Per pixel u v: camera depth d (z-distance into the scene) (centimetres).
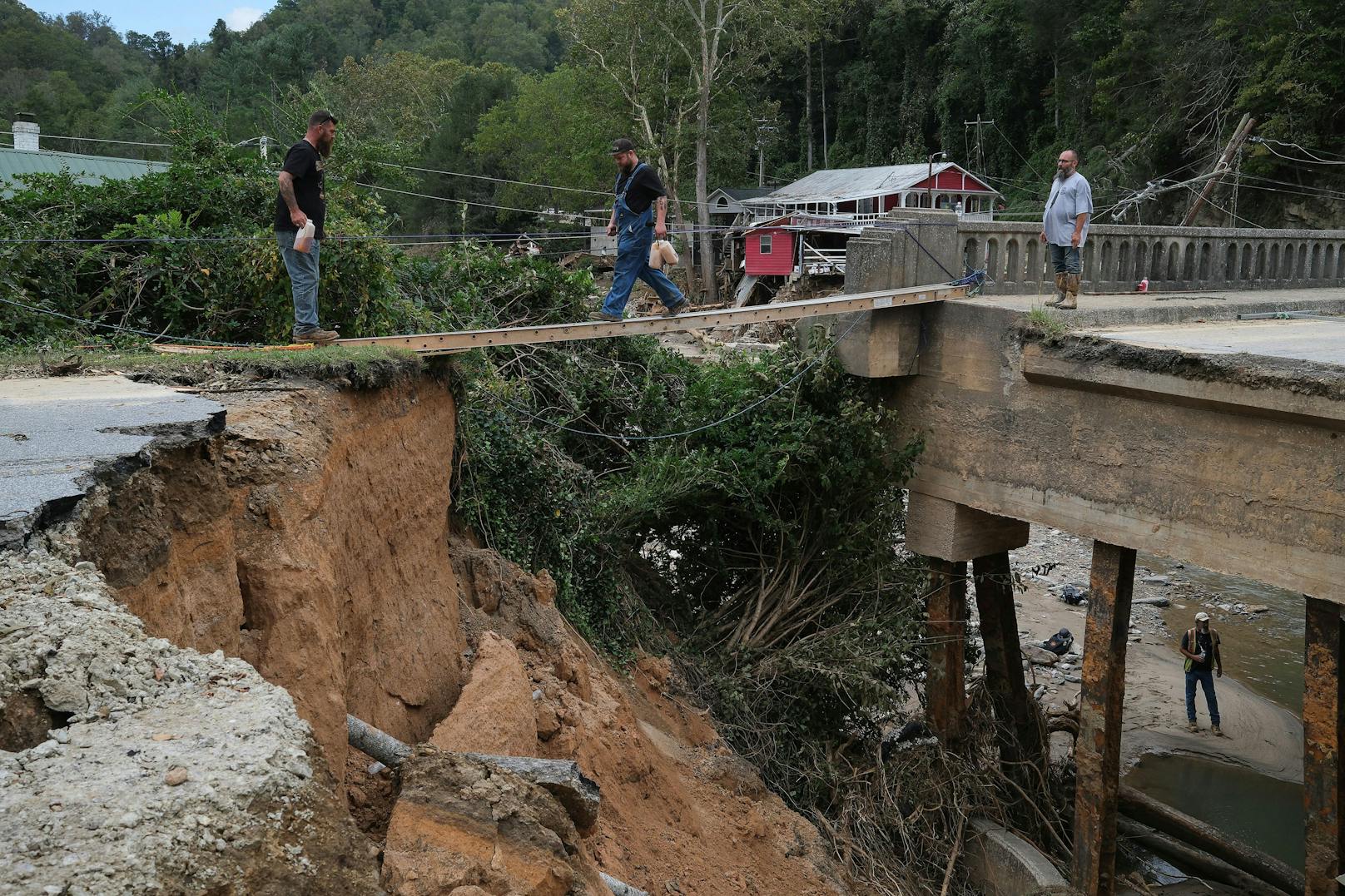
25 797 273
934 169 4644
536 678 909
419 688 751
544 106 5488
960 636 1421
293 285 925
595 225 4972
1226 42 3562
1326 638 988
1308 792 1006
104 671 336
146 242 1152
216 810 279
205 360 762
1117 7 4231
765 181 6544
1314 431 980
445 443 933
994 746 1429
